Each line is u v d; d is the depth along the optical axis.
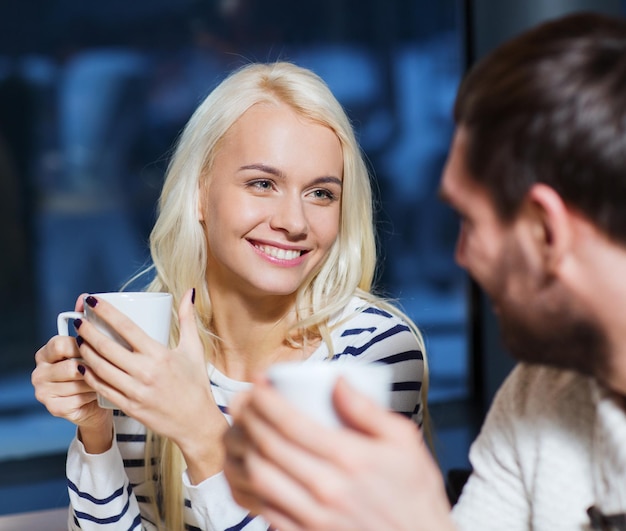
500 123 0.73
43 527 1.52
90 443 1.37
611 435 0.88
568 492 0.95
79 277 5.58
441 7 6.13
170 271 1.61
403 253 6.28
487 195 0.74
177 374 1.15
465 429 4.51
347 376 0.67
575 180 0.70
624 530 0.88
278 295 1.56
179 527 1.48
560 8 3.78
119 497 1.39
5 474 4.11
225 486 1.20
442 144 6.21
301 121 1.48
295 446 0.65
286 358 1.58
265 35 6.02
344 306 1.58
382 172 6.23
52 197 5.57
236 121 1.50
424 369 1.55
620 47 0.71
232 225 1.48
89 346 1.15
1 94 5.46
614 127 0.69
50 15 5.52
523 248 0.74
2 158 5.41
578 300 0.74
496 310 0.79
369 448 0.65
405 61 6.17
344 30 6.11
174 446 1.47
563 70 0.71
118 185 5.74
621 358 0.75
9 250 5.42
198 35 5.87
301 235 1.47
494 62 0.75
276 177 1.46
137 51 5.75
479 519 1.03
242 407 0.69
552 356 0.78
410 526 0.65
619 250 0.71
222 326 1.60
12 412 5.07
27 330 5.41
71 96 5.61
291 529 0.67
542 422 0.98
